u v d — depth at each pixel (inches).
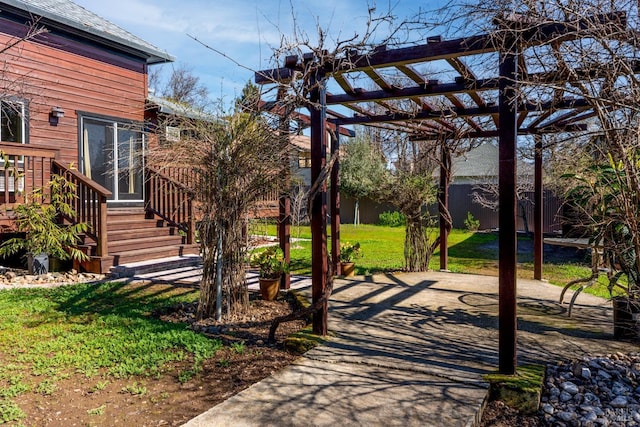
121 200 366.0
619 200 131.6
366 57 142.9
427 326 171.9
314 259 156.7
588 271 317.1
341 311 195.2
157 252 321.4
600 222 140.5
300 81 153.3
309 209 156.3
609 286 150.2
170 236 344.5
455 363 132.0
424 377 123.0
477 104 215.0
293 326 173.8
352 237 562.6
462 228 684.1
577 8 110.9
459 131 279.6
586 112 209.9
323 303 153.5
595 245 148.6
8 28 292.8
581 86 118.6
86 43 340.8
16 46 295.3
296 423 97.7
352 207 794.8
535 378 118.6
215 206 180.4
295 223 350.3
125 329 164.9
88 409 106.0
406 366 129.1
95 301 211.2
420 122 254.5
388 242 506.6
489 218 665.0
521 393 112.5
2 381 120.6
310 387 116.1
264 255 226.1
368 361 133.2
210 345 148.5
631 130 115.3
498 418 109.3
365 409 104.1
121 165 360.8
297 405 106.0
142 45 368.8
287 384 117.9
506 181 119.5
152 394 114.3
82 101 338.0
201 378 124.6
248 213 190.9
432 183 316.2
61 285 245.0
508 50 117.0
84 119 343.0
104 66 354.3
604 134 128.5
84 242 289.0
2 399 110.2
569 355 139.6
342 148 737.0
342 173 734.5
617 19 108.6
